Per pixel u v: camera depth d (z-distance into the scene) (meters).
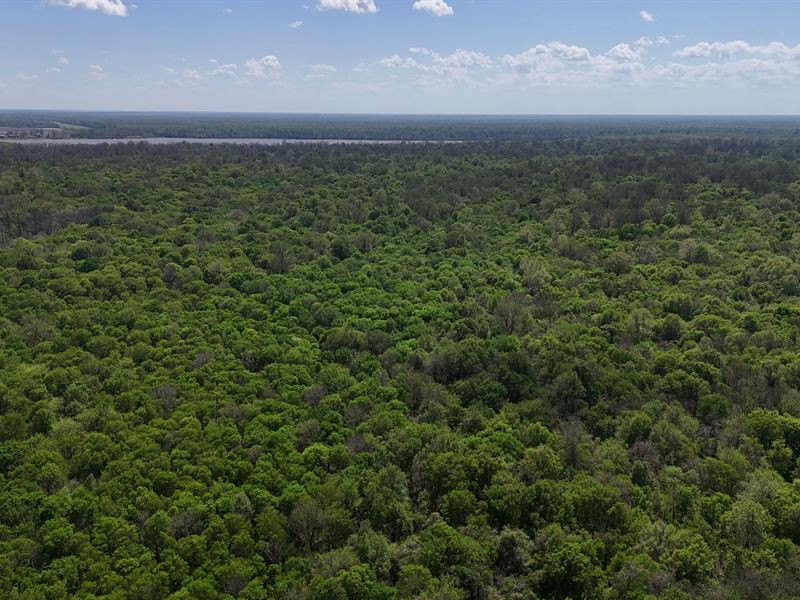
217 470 55.34
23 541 46.22
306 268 112.56
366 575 43.03
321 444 58.78
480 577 43.47
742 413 63.00
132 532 47.56
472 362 74.12
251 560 45.84
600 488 50.34
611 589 42.62
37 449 57.78
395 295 100.06
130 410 65.50
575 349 76.44
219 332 84.00
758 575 42.31
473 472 53.62
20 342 79.06
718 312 88.94
